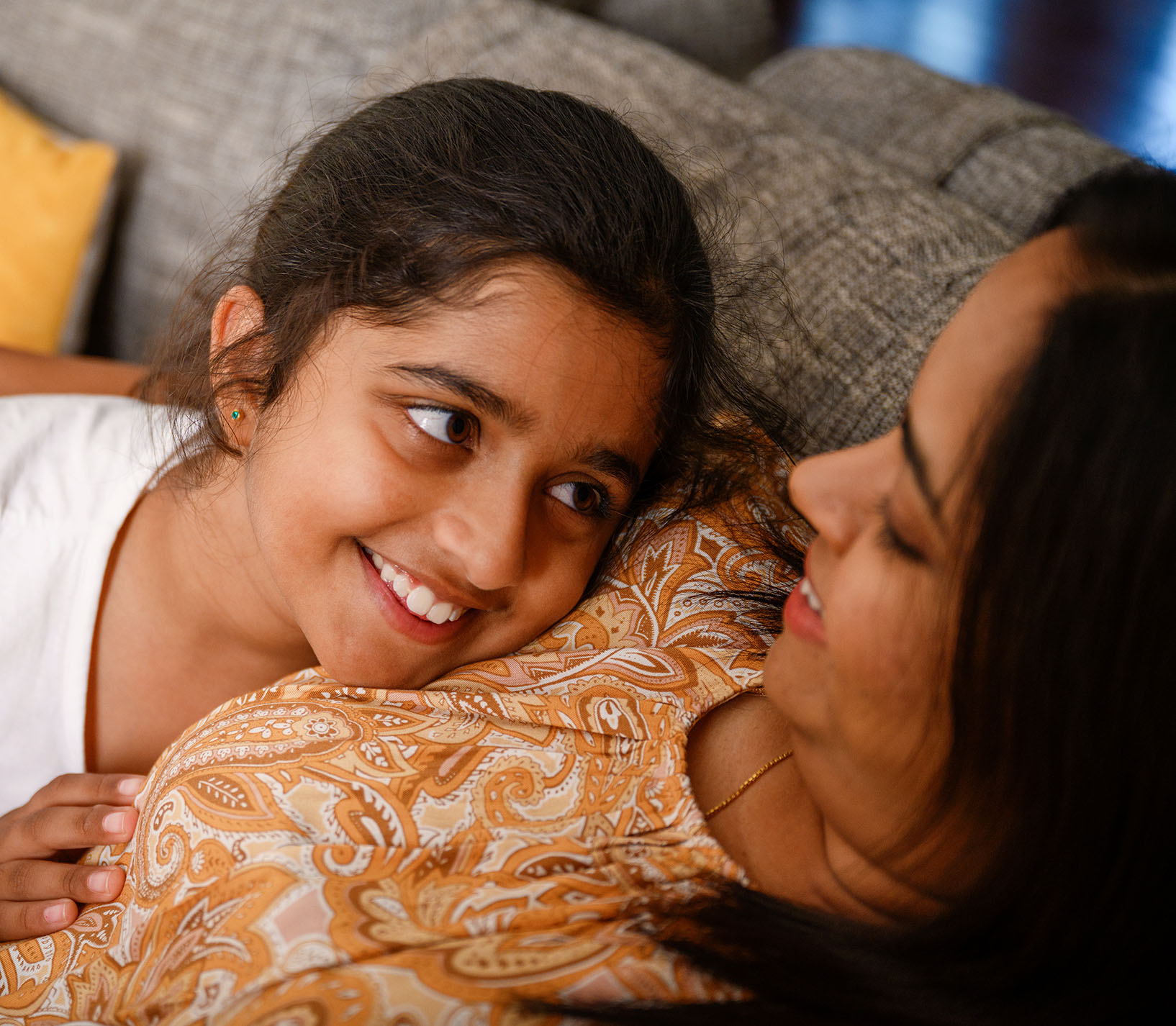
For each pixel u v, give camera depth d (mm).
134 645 797
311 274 661
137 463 836
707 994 430
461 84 696
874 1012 409
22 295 1300
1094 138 1003
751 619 637
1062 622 350
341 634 635
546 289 580
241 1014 408
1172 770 348
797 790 527
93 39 1385
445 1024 396
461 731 543
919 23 3254
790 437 807
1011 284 386
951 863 427
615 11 1345
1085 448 344
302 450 625
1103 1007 391
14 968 575
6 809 784
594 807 515
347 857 480
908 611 392
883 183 905
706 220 794
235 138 1288
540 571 634
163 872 514
